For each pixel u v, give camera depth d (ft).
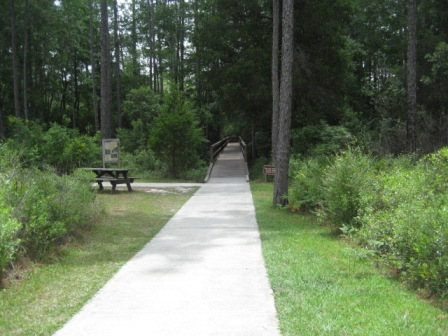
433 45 86.89
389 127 86.38
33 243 24.64
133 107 116.37
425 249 18.13
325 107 92.89
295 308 17.06
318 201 38.45
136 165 91.45
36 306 17.88
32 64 152.56
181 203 49.83
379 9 109.91
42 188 29.27
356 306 17.15
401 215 21.88
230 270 22.75
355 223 29.86
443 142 77.00
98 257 26.00
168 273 22.40
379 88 103.55
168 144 81.87
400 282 20.27
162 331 15.17
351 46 106.01
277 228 34.86
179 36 160.35
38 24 137.49
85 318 16.53
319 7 88.17
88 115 170.81
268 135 117.70
